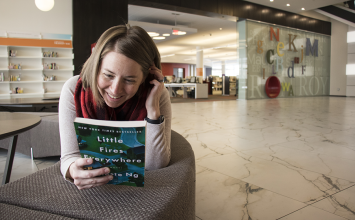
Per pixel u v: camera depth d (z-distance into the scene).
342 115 5.31
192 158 0.81
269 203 1.46
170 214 0.49
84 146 0.54
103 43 0.59
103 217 0.45
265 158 2.33
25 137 2.38
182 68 24.75
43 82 7.35
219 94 17.12
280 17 11.34
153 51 0.67
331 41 13.98
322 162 2.20
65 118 0.72
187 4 8.48
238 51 10.80
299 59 12.59
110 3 7.70
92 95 0.69
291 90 12.35
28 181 0.60
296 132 3.54
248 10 10.12
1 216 0.46
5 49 6.79
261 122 4.46
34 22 6.96
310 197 1.53
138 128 0.51
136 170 0.54
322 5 10.69
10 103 2.95
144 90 0.74
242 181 1.79
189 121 4.62
